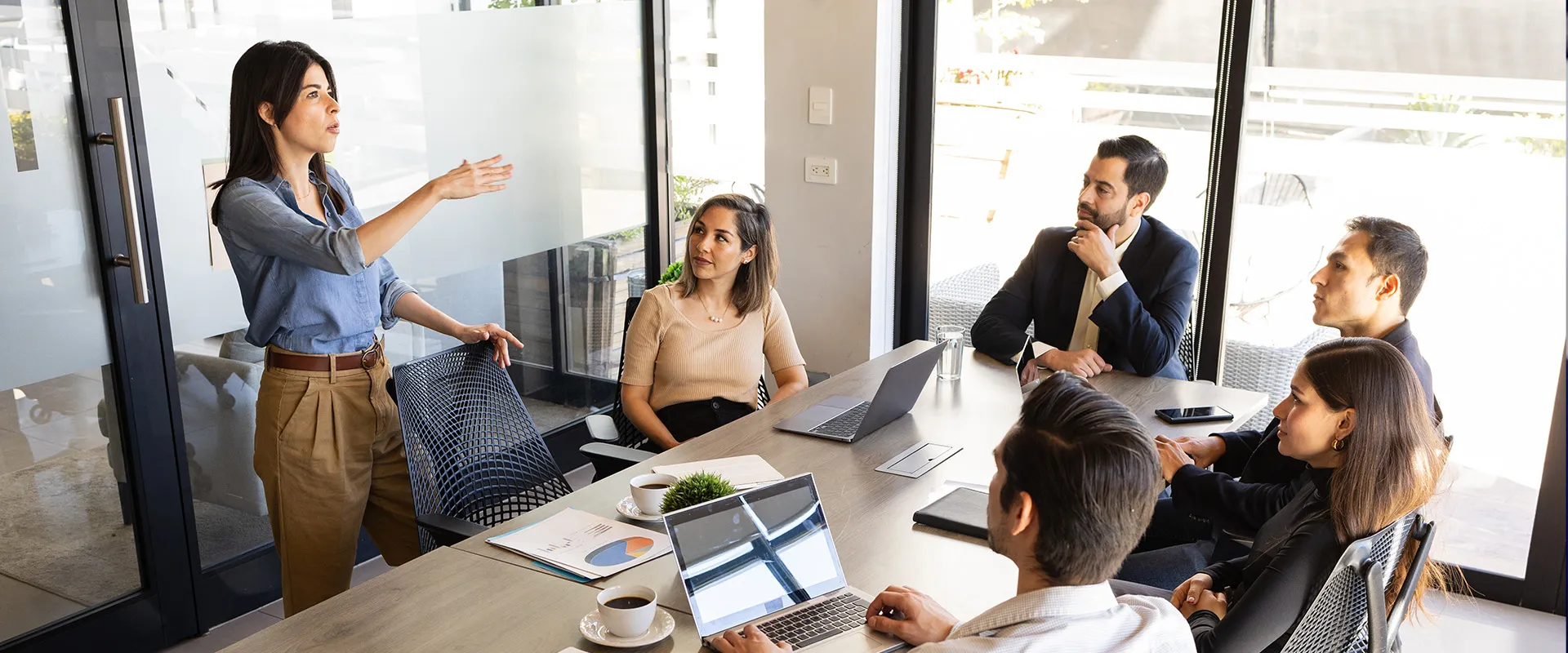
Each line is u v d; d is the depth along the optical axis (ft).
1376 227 8.64
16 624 9.35
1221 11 12.23
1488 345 11.35
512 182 13.23
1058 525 4.50
